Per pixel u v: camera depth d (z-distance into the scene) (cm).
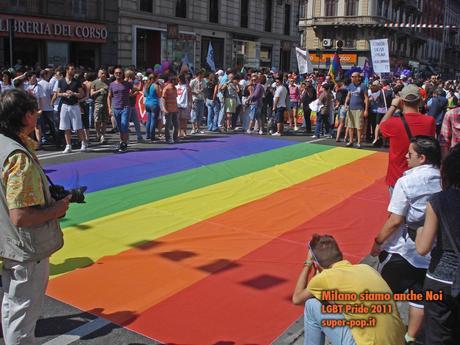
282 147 1291
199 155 1143
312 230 676
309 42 6066
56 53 2397
